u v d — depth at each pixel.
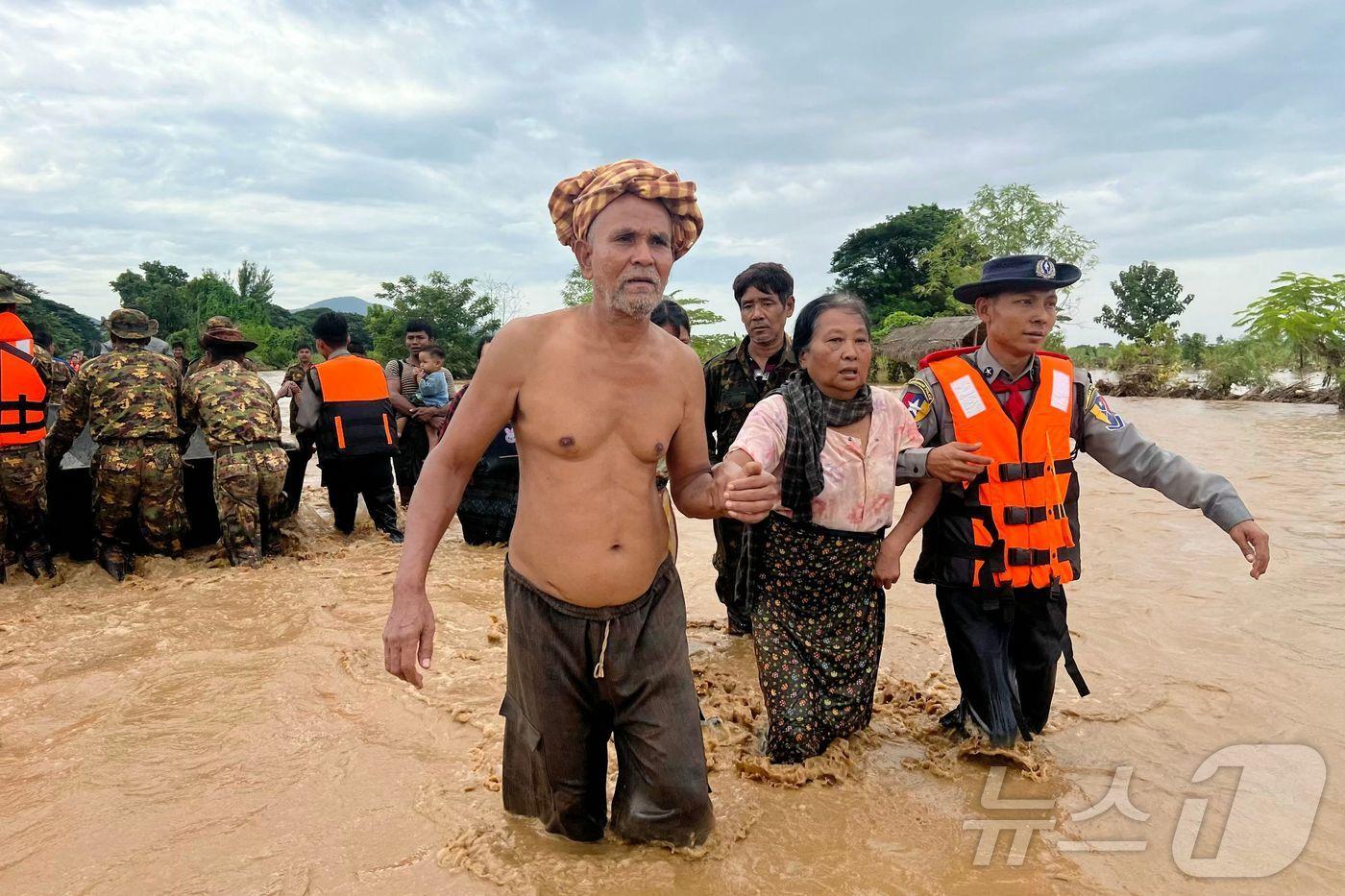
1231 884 2.57
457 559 6.93
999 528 3.28
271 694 4.07
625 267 2.44
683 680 2.75
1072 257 34.66
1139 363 28.12
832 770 3.25
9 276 6.34
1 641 4.98
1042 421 3.31
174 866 2.71
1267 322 21.45
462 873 2.65
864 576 3.40
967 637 3.37
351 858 2.75
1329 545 6.43
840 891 2.56
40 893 2.58
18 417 6.14
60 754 3.50
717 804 3.07
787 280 4.59
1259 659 4.32
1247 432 13.79
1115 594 5.38
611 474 2.59
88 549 6.87
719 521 4.73
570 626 2.62
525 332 2.59
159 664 4.50
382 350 36.62
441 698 4.02
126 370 6.61
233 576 6.33
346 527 7.93
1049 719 3.70
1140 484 3.39
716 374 4.83
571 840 2.81
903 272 51.94
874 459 3.26
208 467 7.40
